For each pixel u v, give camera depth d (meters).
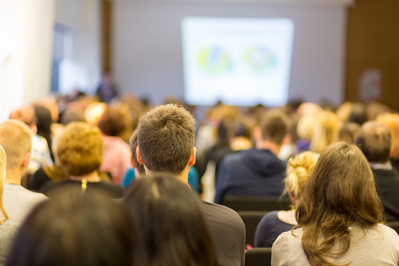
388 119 3.19
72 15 10.83
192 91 12.37
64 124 3.89
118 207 0.68
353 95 12.50
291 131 4.87
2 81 6.28
